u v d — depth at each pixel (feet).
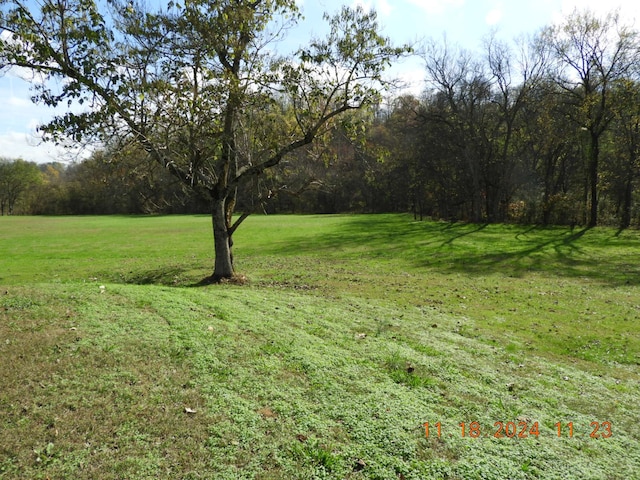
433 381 16.26
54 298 22.49
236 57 34.53
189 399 13.50
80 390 13.47
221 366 15.88
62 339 16.90
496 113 131.34
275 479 10.33
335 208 220.43
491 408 14.61
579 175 132.16
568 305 33.91
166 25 30.45
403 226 114.62
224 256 41.55
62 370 14.56
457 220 134.62
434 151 132.77
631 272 49.73
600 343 24.50
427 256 62.03
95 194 233.96
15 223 157.17
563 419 14.40
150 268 52.70
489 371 18.21
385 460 11.26
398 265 54.08
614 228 96.22
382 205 210.18
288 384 15.02
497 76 120.26
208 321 20.72
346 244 75.77
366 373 16.51
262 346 18.19
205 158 34.83
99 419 12.14
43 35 26.78
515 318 29.58
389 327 23.81
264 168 38.09
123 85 28.37
